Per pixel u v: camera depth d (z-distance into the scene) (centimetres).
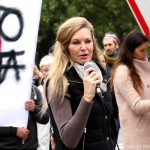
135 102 627
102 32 2330
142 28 655
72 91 496
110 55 952
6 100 614
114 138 525
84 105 469
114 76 652
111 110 519
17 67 617
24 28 617
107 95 516
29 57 617
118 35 2419
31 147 721
